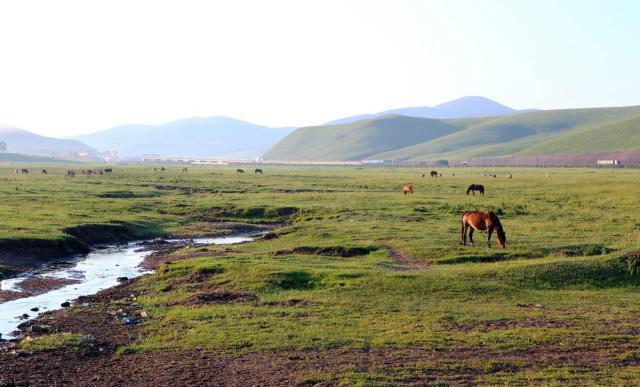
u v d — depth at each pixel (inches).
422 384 556.1
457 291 924.0
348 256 1283.2
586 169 6958.7
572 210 2021.4
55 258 1429.6
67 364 643.5
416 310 825.5
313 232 1606.8
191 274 1108.5
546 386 545.0
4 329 804.0
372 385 554.3
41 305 960.3
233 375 596.4
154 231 1899.6
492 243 1328.7
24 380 594.6
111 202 2488.9
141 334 754.8
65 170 6304.1
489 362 612.7
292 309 835.4
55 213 1983.3
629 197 2325.3
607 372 582.6
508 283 972.6
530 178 4286.4
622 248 1210.6
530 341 681.0
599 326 740.7
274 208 2293.3
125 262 1389.0
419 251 1252.5
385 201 2432.3
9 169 6476.4
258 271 1059.3
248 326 756.6
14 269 1251.2
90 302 962.1
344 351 656.4
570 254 1203.9
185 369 617.3
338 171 7224.4
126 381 589.9
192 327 765.9
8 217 1804.9
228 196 2859.3
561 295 916.6
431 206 2198.6
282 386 561.9
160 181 4079.7
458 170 7564.0
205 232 1920.5
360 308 837.8
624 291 951.6
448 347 665.0
